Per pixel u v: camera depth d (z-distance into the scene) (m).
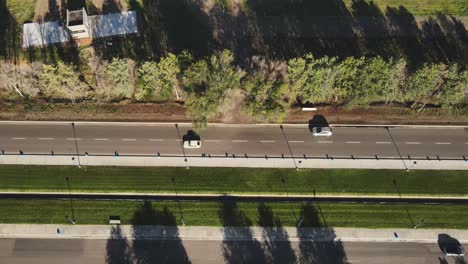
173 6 118.62
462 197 99.06
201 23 116.50
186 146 101.50
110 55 111.25
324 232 94.19
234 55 111.38
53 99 105.94
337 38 116.00
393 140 105.25
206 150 102.00
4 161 99.25
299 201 97.25
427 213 96.56
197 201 96.31
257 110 97.62
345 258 92.44
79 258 90.75
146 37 114.12
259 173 99.81
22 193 96.25
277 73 99.06
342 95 104.94
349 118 107.19
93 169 98.94
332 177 100.06
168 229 93.44
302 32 116.50
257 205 96.38
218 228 93.88
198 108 96.00
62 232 92.38
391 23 118.81
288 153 102.44
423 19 119.75
